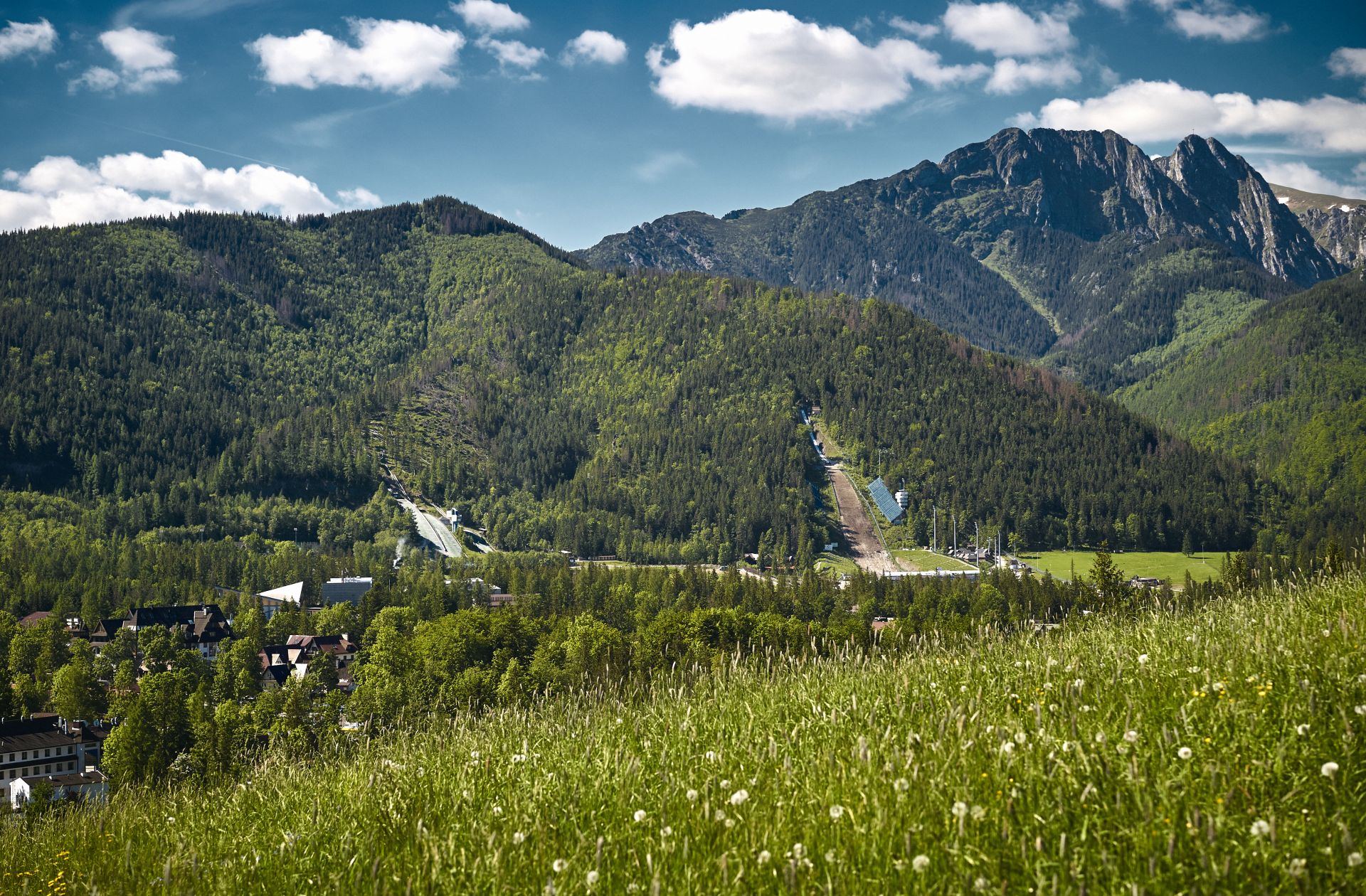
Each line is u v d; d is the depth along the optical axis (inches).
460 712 557.0
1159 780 261.9
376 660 3932.1
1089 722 322.3
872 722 352.8
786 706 421.7
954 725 327.6
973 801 266.5
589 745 403.5
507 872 277.9
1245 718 297.3
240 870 334.6
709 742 384.2
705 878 257.3
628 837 286.5
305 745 576.7
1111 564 1234.6
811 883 243.8
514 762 391.5
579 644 3745.1
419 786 385.4
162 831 442.6
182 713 3053.6
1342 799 249.3
